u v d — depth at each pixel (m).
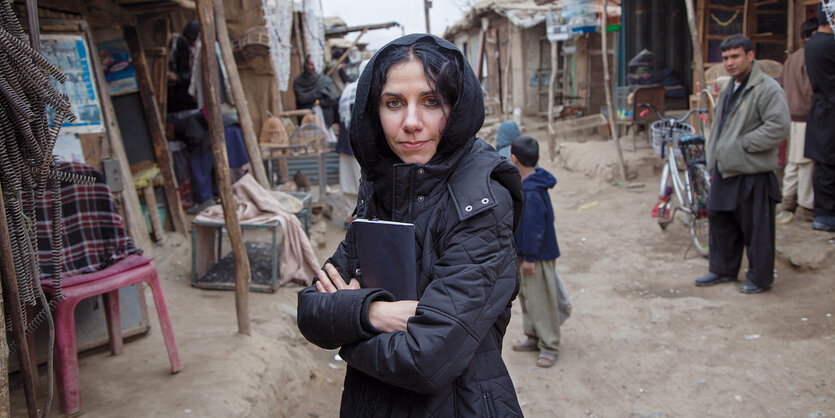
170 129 6.59
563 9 11.98
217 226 4.76
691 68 11.42
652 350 4.08
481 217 1.32
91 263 3.01
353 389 1.51
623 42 11.61
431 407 1.37
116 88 5.50
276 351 3.60
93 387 2.88
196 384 2.91
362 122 1.42
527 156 3.74
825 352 3.70
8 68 1.59
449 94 1.36
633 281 5.44
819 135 5.30
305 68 9.66
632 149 10.09
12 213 1.72
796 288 4.71
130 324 3.50
